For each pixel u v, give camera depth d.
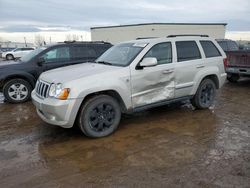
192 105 6.81
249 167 3.78
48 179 3.58
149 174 3.63
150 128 5.45
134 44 5.89
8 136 5.16
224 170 3.70
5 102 8.02
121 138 4.94
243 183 3.38
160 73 5.59
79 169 3.82
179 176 3.56
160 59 5.70
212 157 4.10
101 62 5.88
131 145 4.61
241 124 5.65
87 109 4.78
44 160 4.12
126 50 5.84
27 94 7.96
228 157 4.09
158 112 6.58
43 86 5.03
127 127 5.52
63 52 8.32
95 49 8.78
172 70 5.77
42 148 4.57
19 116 6.47
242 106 7.16
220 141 4.73
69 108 4.59
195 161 3.97
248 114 6.39
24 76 7.81
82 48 8.59
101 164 3.96
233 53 10.09
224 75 6.98
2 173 3.75
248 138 4.87
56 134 5.21
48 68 8.07
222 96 8.45
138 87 5.32
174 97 5.97
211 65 6.59
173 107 7.02
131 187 3.35
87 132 4.84
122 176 3.60
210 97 6.80
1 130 5.50
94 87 4.76
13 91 7.80
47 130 5.45
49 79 4.96
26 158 4.20
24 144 4.76
